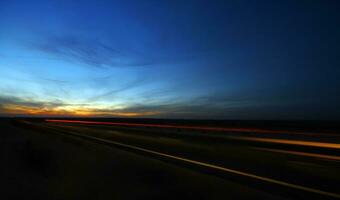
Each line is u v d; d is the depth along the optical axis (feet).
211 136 93.56
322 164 37.60
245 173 31.24
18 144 60.95
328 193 23.25
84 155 43.34
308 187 25.05
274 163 38.27
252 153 48.08
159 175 29.96
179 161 39.91
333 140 76.64
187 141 74.02
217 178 28.45
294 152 52.75
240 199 21.85
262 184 26.20
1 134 97.25
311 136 95.20
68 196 23.07
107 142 69.97
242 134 110.93
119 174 30.60
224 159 41.83
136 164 36.37
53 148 50.96
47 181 27.71
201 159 41.73
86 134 102.42
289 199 21.76
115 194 23.53
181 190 24.39
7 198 22.54
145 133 113.19
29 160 37.60
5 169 33.24
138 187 25.44
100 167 34.19
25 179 28.45
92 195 23.30
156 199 22.16
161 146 60.85
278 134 106.22
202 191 23.98
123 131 127.75
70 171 31.89
